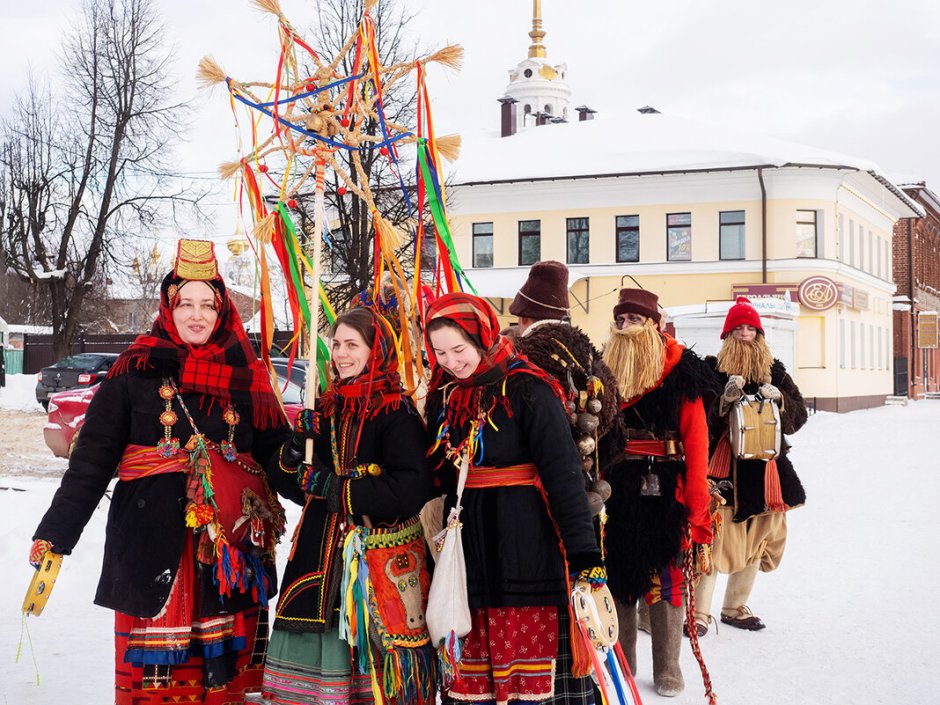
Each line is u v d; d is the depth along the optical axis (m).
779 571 7.08
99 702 4.05
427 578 3.28
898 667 4.80
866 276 34.81
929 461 14.67
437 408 3.36
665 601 4.34
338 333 3.27
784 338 23.55
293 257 3.72
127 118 30.20
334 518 3.22
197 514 3.13
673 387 4.29
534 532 3.19
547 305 4.03
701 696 4.34
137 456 3.23
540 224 32.06
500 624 3.14
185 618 3.14
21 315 49.06
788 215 30.30
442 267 3.60
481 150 35.25
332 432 3.26
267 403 3.43
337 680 3.12
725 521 5.29
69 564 6.34
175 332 3.34
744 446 5.14
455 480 3.30
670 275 31.09
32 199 31.81
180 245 3.34
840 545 8.06
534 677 3.15
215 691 3.15
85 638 5.03
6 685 4.25
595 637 3.07
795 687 4.49
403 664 3.15
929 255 52.94
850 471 13.43
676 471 4.31
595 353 3.70
